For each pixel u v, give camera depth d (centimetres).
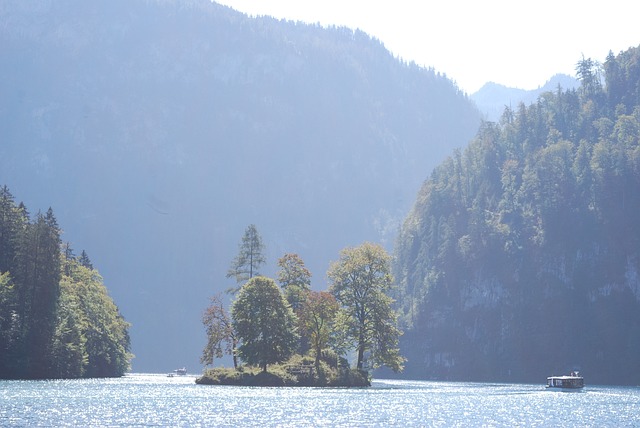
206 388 14762
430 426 9238
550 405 12962
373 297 15888
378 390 15600
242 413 10019
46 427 8206
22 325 16175
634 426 9694
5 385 13838
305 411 10406
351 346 16262
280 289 16050
